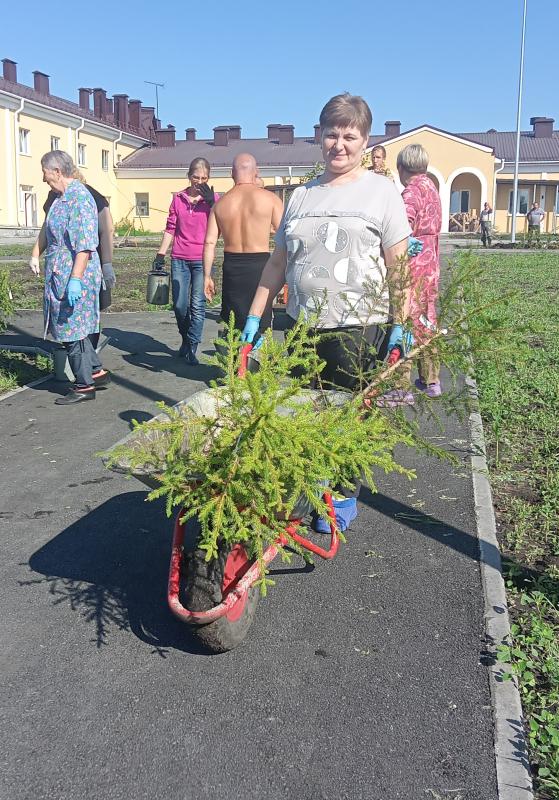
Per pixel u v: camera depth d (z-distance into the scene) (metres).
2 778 2.76
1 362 9.24
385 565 4.22
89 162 55.03
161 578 4.12
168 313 13.62
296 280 4.18
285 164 56.03
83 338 7.38
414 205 6.22
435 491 5.23
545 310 12.73
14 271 21.17
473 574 4.12
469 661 3.38
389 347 4.00
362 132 4.04
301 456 3.11
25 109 46.31
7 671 3.35
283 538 3.40
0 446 6.23
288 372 3.34
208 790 2.70
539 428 6.58
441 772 2.77
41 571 4.20
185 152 60.69
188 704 3.13
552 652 3.41
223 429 3.11
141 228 59.22
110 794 2.69
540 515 4.88
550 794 2.71
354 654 3.45
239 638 3.45
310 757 2.85
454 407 4.05
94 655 3.46
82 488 5.34
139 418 7.00
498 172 54.62
